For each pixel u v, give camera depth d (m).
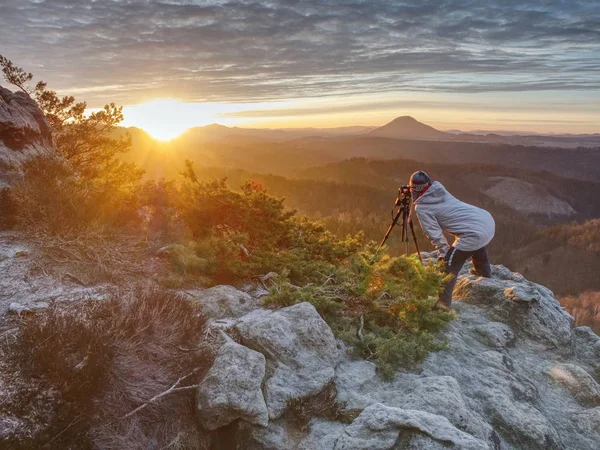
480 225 4.30
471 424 2.87
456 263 4.36
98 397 2.48
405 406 2.91
